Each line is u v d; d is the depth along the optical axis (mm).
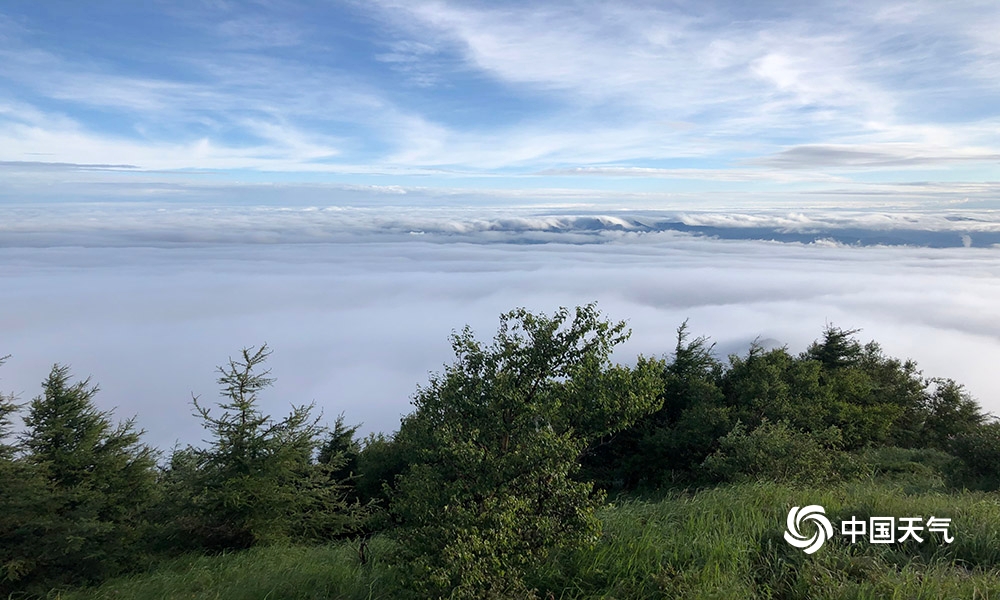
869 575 5684
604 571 6176
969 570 5961
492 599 5426
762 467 10891
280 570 8406
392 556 6723
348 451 19359
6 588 9992
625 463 16234
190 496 12703
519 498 6023
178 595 8125
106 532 11102
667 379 17547
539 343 6832
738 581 5781
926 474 13609
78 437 12141
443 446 6344
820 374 19500
